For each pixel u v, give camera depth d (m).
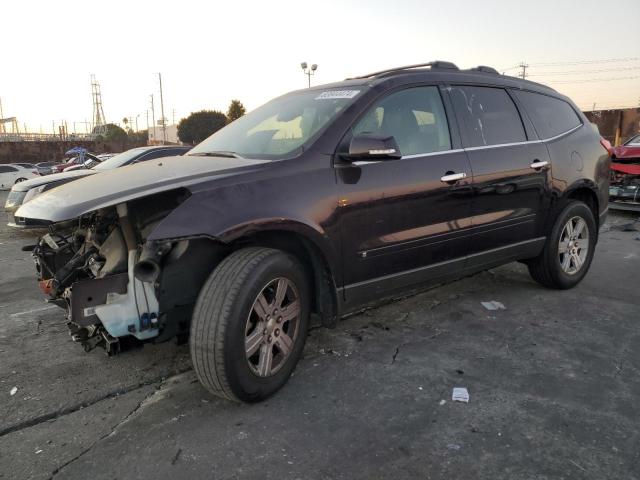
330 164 3.12
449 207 3.68
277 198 2.85
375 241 3.30
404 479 2.25
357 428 2.64
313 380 3.17
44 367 3.47
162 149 9.98
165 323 2.86
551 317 4.19
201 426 2.70
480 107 4.08
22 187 9.62
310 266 3.28
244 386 2.74
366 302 3.42
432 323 4.10
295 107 3.76
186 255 2.78
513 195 4.15
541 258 4.67
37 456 2.49
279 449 2.48
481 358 3.46
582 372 3.23
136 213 2.85
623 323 4.05
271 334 2.90
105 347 2.95
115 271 2.80
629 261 6.09
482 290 4.93
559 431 2.59
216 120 54.22
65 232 3.38
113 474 2.34
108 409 2.92
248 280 2.68
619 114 23.58
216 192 2.70
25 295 5.29
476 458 2.39
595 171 4.91
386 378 3.18
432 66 4.00
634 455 2.39
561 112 4.89
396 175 3.37
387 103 3.51
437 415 2.76
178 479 2.29
